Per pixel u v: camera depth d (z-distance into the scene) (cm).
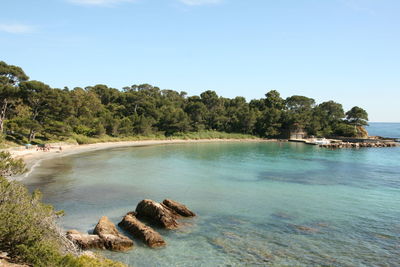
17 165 2828
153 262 2028
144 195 3753
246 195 3884
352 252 2238
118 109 14650
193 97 17900
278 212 3173
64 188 3909
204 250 2227
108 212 3031
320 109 17338
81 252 1725
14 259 1284
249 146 11581
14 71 8350
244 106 17400
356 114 16875
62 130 8569
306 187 4416
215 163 6706
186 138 13788
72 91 12725
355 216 3064
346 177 5259
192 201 3556
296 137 15512
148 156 7625
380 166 6669
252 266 2005
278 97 18825
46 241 1402
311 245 2348
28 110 8281
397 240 2467
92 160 6556
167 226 2638
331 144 11969
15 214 1397
